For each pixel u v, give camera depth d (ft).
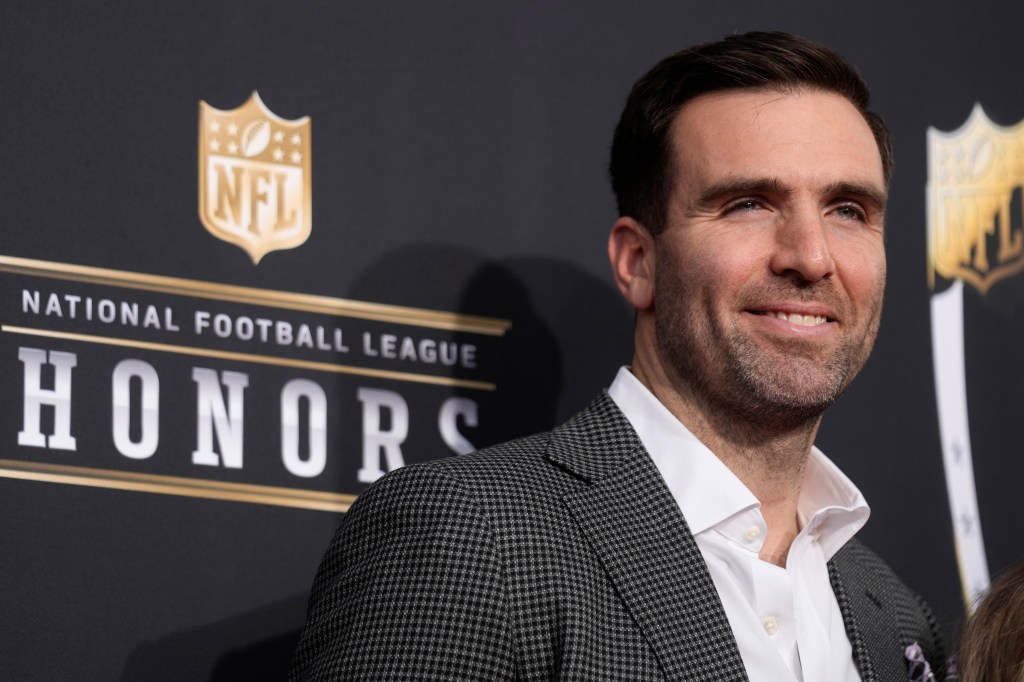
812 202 9.51
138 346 9.98
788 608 9.14
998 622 9.80
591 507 8.82
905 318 13.24
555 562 8.43
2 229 9.64
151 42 10.34
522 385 11.50
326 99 10.98
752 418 9.37
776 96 9.73
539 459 9.11
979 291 13.70
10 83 9.82
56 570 9.52
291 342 10.56
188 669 9.87
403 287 11.09
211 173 10.43
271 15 10.84
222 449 10.19
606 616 8.43
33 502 9.50
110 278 9.95
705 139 9.68
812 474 10.07
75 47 10.07
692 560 8.82
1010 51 14.35
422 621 8.13
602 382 11.91
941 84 13.85
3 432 9.46
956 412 13.35
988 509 13.35
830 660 9.32
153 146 10.24
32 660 9.37
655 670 8.34
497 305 11.48
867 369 12.99
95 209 9.96
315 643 8.54
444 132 11.47
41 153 9.84
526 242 11.71
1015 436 13.64
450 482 8.57
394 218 11.13
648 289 9.95
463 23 11.70
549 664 8.19
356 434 10.73
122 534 9.77
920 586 12.89
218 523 10.12
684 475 9.26
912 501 12.98
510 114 11.80
